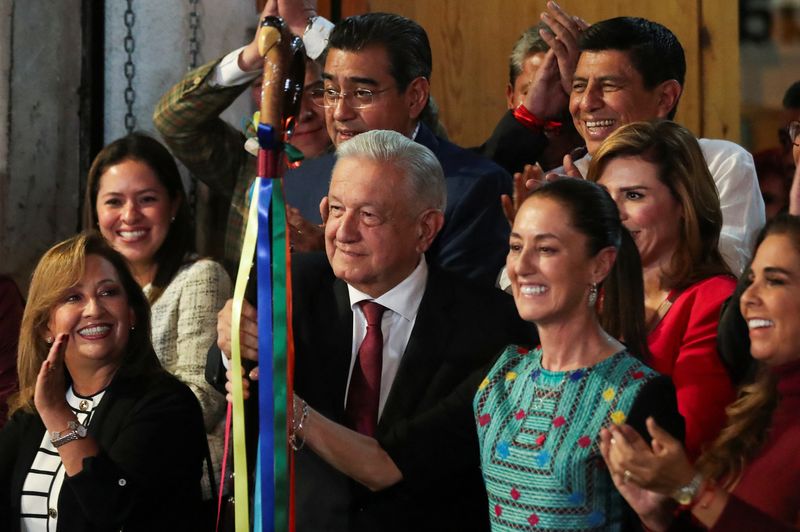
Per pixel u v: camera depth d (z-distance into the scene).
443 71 17.20
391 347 9.75
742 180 11.56
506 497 8.43
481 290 9.95
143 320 11.09
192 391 11.38
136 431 10.47
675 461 7.69
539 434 8.39
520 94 13.47
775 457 8.23
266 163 8.48
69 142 16.41
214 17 16.50
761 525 7.71
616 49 11.58
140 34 16.44
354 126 11.70
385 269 9.59
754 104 16.73
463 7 17.16
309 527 9.42
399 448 9.24
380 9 17.23
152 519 10.41
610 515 8.29
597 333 8.56
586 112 11.67
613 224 8.56
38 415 10.84
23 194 16.11
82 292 10.89
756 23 16.70
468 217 11.33
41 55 16.20
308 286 10.03
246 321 9.08
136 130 16.45
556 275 8.43
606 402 8.27
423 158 9.70
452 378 9.56
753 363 8.77
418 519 9.38
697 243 9.81
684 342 9.55
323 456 9.14
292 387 8.78
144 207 13.46
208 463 11.16
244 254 8.56
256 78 14.38
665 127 9.97
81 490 10.05
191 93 14.17
